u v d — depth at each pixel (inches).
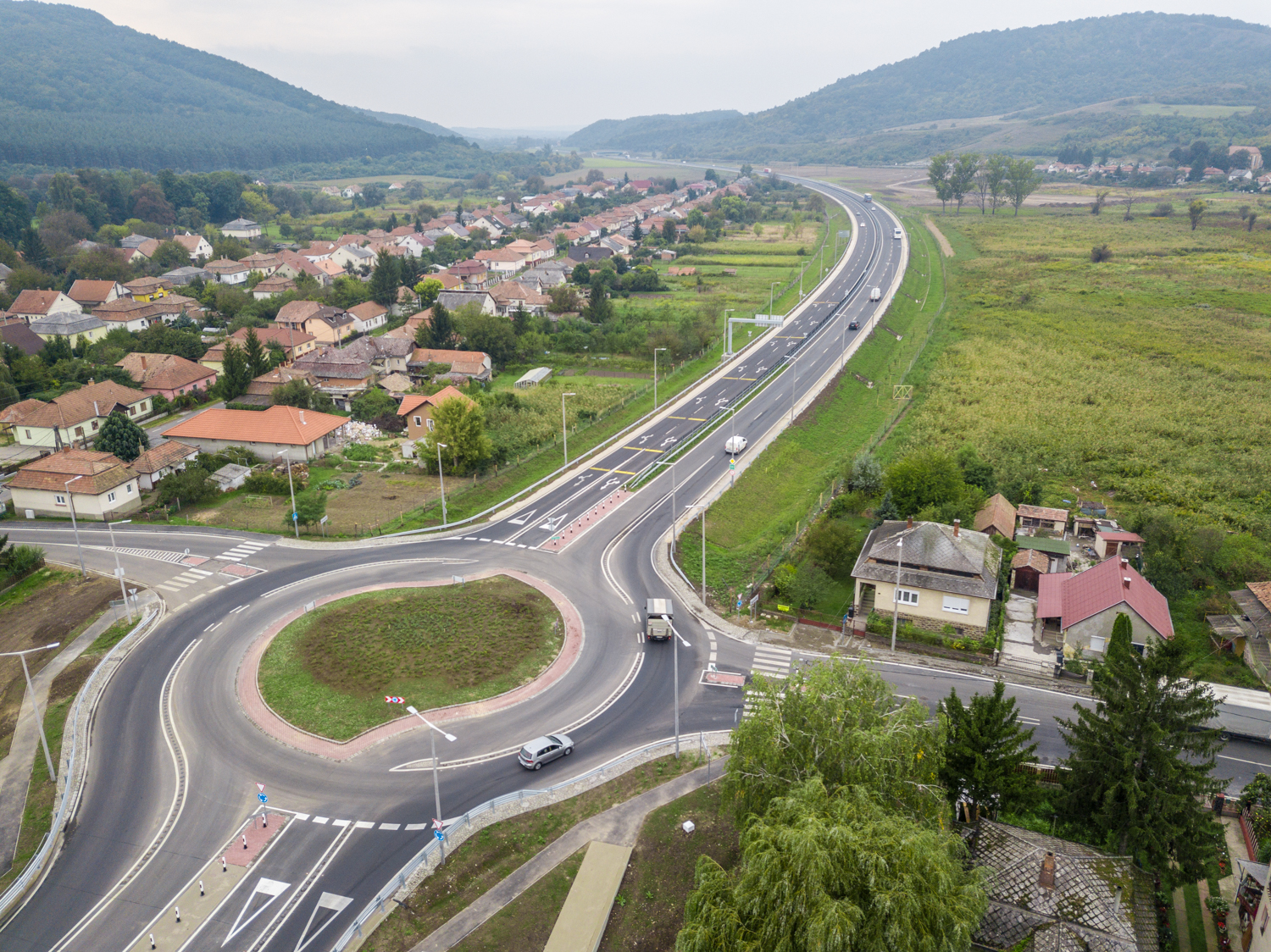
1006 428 4849.9
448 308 7313.0
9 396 5132.9
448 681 2596.0
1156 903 1680.6
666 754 2271.2
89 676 2662.4
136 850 1988.2
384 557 3469.5
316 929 1760.6
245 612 3034.0
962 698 2513.5
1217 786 1779.0
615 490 4121.6
